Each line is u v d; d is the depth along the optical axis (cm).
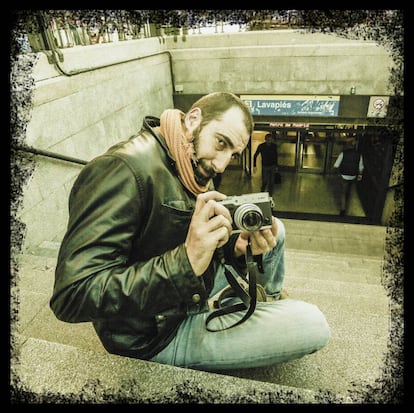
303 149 1074
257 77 716
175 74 734
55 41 344
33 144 313
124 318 117
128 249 106
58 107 349
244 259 141
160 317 122
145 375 112
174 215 115
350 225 791
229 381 109
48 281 244
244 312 134
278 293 174
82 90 394
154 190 109
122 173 104
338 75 679
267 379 143
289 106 731
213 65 721
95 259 98
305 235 754
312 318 124
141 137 118
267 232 122
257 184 1060
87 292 95
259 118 760
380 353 164
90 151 417
